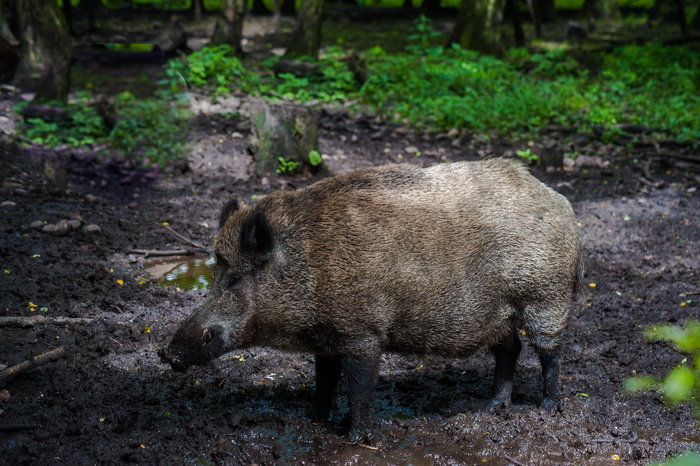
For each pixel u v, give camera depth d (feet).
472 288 14.60
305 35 57.62
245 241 13.84
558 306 15.25
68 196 29.27
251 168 35.09
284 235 14.06
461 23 66.28
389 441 14.84
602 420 15.76
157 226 27.48
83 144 36.55
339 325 13.97
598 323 20.85
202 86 51.16
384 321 14.10
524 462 14.24
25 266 22.35
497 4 65.16
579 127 44.21
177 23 61.05
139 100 43.14
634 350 19.15
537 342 15.47
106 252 24.49
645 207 31.65
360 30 84.74
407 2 105.50
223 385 17.19
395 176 14.73
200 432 14.87
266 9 95.30
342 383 17.88
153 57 59.11
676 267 24.95
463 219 14.47
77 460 13.64
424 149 40.11
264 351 19.12
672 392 7.21
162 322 20.07
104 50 59.98
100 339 18.67
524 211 14.84
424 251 14.14
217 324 14.16
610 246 27.09
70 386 16.38
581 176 36.32
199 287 22.57
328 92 51.34
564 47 73.26
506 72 57.21
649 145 41.09
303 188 14.87
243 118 43.01
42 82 40.81
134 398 16.16
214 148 37.78
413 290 14.14
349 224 13.97
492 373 18.38
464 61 58.80
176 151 36.42
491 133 43.27
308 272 13.91
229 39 63.77
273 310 14.14
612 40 80.74
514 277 14.83
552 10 95.55
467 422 15.58
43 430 14.53
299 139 34.19
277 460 14.11
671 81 57.47
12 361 16.84
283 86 50.39
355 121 44.42
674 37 83.87
